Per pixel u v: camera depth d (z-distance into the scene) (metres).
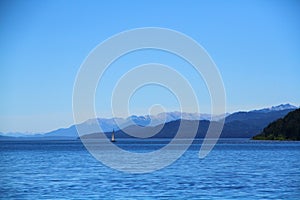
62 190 46.31
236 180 54.75
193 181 53.62
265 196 42.28
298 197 41.88
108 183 51.91
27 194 43.78
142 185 50.03
